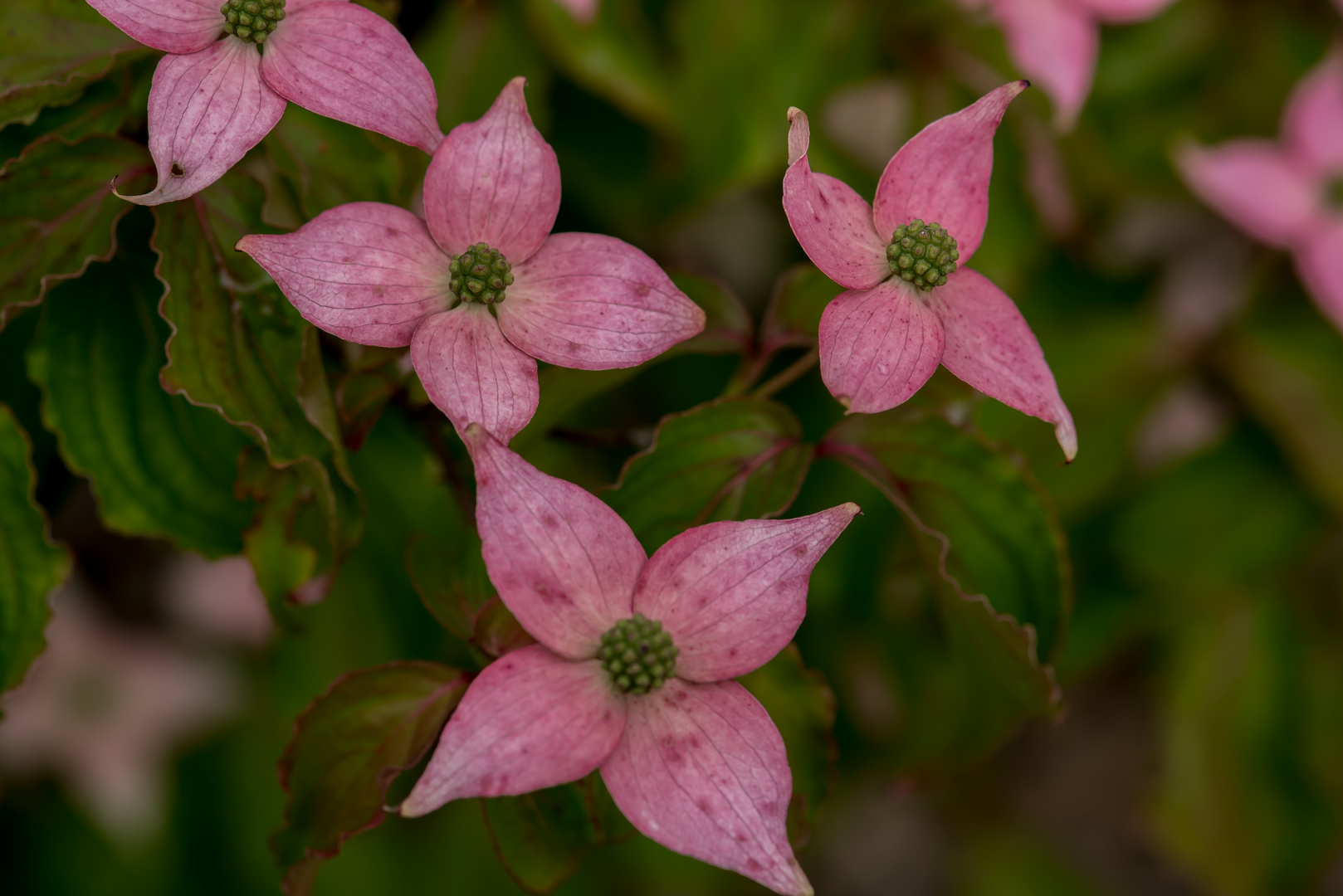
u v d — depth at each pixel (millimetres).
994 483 659
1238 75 802
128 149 639
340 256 614
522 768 595
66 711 789
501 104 618
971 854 1040
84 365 662
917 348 620
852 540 774
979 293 631
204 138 613
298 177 641
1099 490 807
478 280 615
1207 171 785
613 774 602
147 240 656
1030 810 1062
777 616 609
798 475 651
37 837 801
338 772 631
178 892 803
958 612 653
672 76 748
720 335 666
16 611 652
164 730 799
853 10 750
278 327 638
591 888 823
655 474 646
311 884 643
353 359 645
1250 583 814
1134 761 1051
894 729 802
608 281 622
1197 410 845
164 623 796
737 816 599
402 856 815
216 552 671
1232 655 863
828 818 899
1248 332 815
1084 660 832
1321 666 860
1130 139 807
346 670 776
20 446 647
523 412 615
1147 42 800
